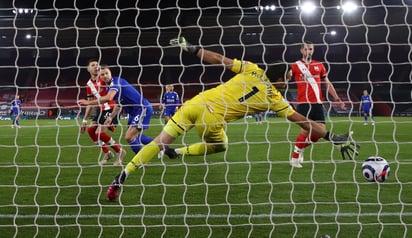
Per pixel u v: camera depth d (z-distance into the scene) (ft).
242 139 41.57
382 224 12.97
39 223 13.85
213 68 105.60
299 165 23.57
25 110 102.68
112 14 91.66
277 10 92.68
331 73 108.78
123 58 109.40
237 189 18.35
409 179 20.34
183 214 14.73
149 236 12.65
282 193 17.58
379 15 93.45
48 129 59.36
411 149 31.37
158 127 58.44
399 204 15.70
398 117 92.12
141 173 22.30
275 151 31.32
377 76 107.55
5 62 117.19
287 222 13.87
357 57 107.65
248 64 15.89
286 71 15.71
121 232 12.96
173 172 22.57
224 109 16.05
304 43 23.59
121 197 17.04
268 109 16.15
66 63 113.80
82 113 90.43
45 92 111.86
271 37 102.37
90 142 40.93
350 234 12.80
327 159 27.25
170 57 109.09
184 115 16.25
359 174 21.63
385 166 18.03
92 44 104.99
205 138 16.99
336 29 102.68
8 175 22.15
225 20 96.02
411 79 17.71
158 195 17.40
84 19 95.91
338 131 50.42
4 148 34.55
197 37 85.61
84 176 21.84
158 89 107.45
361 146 32.94
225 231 13.03
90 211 15.14
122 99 22.08
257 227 13.39
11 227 13.44
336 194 17.33
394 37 103.91
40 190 18.42
